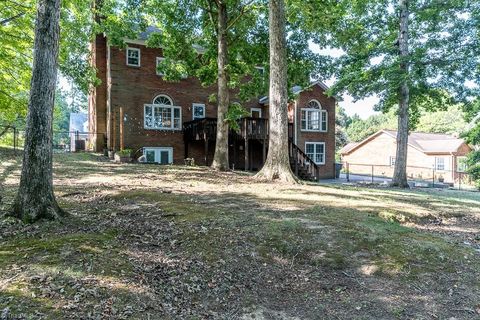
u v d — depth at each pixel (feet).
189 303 11.80
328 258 15.79
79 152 68.28
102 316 10.11
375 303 12.71
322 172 84.58
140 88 70.18
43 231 15.79
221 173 44.70
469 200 38.24
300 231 18.26
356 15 56.70
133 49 69.46
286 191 30.78
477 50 48.08
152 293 11.80
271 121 37.50
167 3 51.90
